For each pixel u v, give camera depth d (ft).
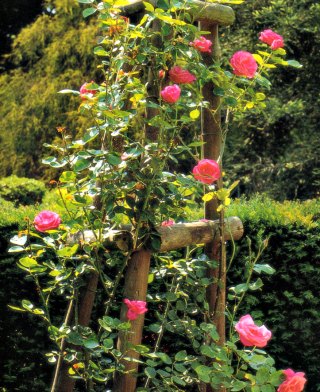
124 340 10.19
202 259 11.14
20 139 39.75
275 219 14.84
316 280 14.89
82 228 10.40
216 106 11.23
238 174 35.94
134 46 10.44
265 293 14.78
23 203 31.42
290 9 32.37
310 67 33.99
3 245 15.03
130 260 10.57
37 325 14.92
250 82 11.31
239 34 34.76
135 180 10.46
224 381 10.02
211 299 11.26
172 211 10.63
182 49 10.34
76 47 38.42
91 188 10.25
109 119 9.89
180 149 10.31
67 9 40.16
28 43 41.06
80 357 10.39
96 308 14.34
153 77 10.77
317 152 34.35
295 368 15.12
